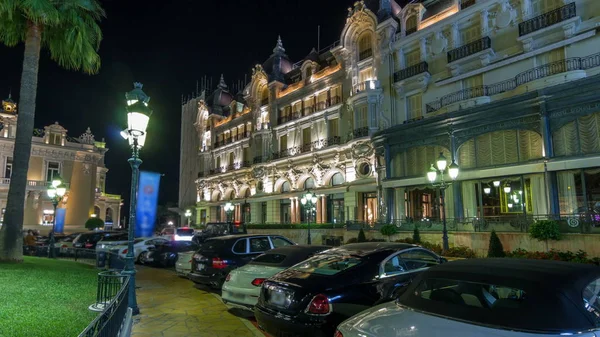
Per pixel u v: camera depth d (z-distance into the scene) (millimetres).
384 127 29016
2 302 7863
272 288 6098
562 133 17625
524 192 19344
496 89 22672
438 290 4113
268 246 11586
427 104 26062
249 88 45750
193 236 28078
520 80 21625
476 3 24266
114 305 5211
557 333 3053
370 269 6125
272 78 41594
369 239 24484
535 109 18500
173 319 8203
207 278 10695
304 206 33125
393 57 29328
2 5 13844
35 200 44906
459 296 3910
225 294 8492
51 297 8641
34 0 14055
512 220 18531
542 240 16125
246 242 11297
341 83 34031
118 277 8031
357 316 4133
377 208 28234
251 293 7859
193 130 59844
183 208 58688
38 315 6984
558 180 18125
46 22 14945
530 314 3273
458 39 25344
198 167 56781
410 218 23844
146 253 19797
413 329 3439
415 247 7090
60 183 21328
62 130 48562
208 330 7340
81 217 48625
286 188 39625
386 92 29281
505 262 4230
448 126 21688
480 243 18500
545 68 20734
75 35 16094
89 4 16375
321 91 36219
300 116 38094
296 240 32031
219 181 50531
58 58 17234
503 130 19703
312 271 6250
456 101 23812
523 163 18672
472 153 20844
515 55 22047
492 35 23688
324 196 34562
